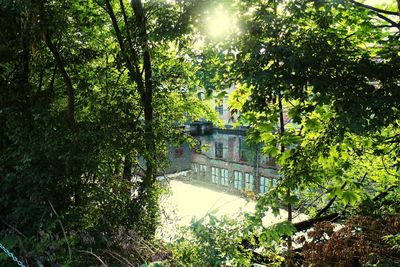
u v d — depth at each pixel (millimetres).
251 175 16875
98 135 5988
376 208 6086
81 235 5496
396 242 4594
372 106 3805
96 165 5863
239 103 5871
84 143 6000
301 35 4293
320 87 3877
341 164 5359
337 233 5164
